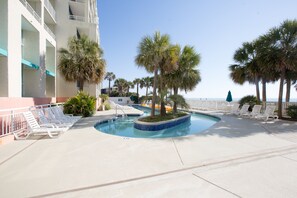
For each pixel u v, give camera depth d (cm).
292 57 1055
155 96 1116
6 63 778
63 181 284
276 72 1346
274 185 281
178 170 338
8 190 255
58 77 1719
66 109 1174
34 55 1163
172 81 1317
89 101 1248
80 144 494
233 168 352
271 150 466
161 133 906
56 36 1772
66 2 1809
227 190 264
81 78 1418
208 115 1515
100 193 254
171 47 1041
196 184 284
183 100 1281
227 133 673
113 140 539
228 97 1842
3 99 654
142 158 391
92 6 2419
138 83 5031
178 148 467
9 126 561
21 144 492
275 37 1109
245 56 1529
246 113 1285
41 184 273
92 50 1447
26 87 1153
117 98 4103
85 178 295
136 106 3050
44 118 674
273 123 953
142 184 283
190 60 1327
